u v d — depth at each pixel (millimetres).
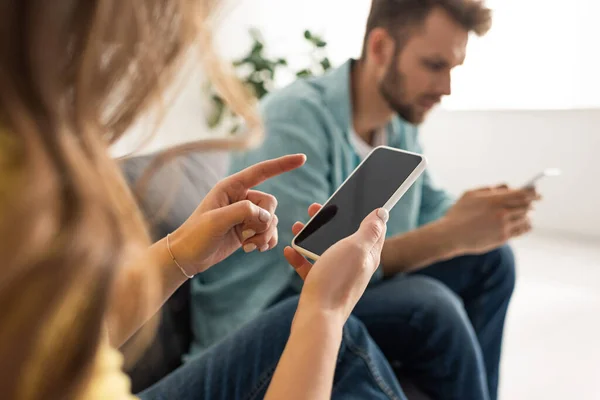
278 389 406
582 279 1913
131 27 265
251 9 2516
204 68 324
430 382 933
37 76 238
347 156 1101
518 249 2211
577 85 2180
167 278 581
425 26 1021
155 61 280
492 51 2275
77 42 253
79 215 241
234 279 974
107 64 268
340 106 1088
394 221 1176
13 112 238
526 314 1678
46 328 263
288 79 2617
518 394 1310
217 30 322
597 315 1655
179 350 1002
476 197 1036
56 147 239
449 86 1080
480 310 1159
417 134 1337
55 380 272
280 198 957
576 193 2281
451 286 1167
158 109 295
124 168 777
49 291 244
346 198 685
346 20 2518
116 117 289
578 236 2314
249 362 700
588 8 2072
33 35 236
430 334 889
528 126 2320
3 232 242
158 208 696
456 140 2496
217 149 394
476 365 900
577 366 1406
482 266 1137
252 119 362
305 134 1021
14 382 262
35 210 237
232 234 618
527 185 1045
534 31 2186
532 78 2248
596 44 2100
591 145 2207
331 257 476
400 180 668
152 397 680
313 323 436
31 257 240
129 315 474
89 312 259
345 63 1165
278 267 946
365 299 925
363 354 723
